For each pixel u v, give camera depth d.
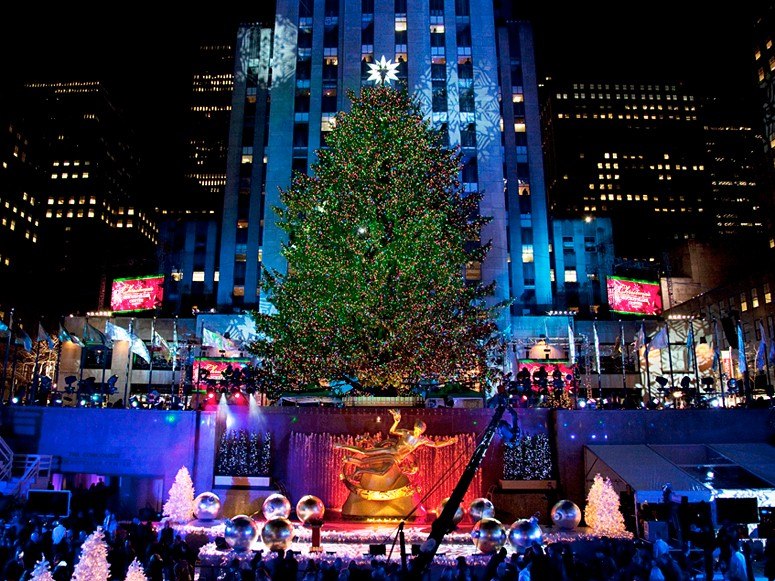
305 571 16.52
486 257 63.81
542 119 179.75
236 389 35.69
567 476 29.47
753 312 62.59
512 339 58.94
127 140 167.25
